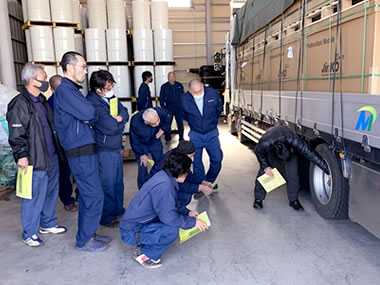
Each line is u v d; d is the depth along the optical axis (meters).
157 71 8.73
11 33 7.92
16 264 2.80
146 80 7.07
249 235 3.19
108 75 3.12
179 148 2.98
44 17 7.29
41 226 3.35
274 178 3.49
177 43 14.54
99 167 3.27
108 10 8.34
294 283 2.42
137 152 3.82
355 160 2.71
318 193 3.54
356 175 2.66
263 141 3.43
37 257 2.91
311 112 3.24
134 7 8.59
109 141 3.23
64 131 2.74
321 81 3.15
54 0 7.32
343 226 3.30
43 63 7.42
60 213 3.90
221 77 13.16
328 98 2.89
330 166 3.17
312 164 3.60
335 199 3.14
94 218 2.90
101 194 2.90
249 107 6.01
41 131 2.93
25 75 2.88
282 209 3.79
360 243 2.96
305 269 2.59
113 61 8.33
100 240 3.09
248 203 4.04
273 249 2.91
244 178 5.10
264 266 2.66
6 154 4.70
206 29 14.54
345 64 2.72
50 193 3.26
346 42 2.70
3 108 4.74
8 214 3.91
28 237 3.08
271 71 4.72
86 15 9.30
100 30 8.15
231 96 8.14
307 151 3.28
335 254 2.79
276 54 4.50
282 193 4.32
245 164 5.94
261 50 5.21
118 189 3.53
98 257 2.88
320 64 3.17
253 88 5.83
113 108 3.15
